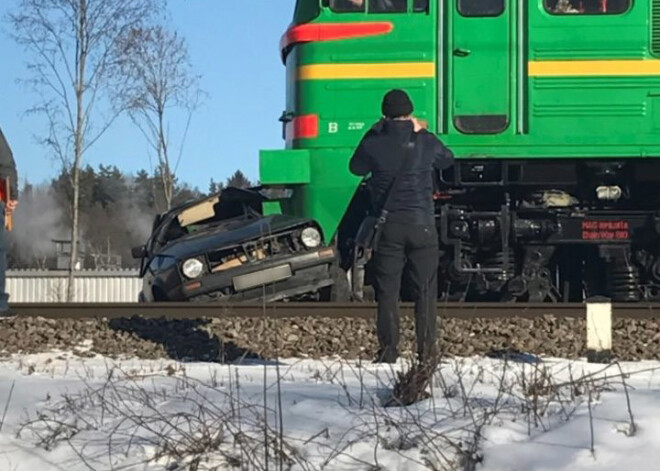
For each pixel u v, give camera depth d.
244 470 5.11
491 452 5.03
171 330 10.30
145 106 30.36
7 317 10.81
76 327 10.49
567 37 12.15
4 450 5.47
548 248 12.60
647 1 12.10
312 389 6.62
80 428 5.75
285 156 12.41
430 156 7.78
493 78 12.23
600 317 8.53
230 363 8.73
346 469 5.05
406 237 7.68
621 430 5.09
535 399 5.65
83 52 28.62
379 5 12.35
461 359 8.55
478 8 12.24
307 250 11.84
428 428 5.30
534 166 12.41
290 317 10.84
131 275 37.66
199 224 13.68
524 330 10.07
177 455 5.23
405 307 10.95
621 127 12.09
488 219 12.37
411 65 12.27
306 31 12.41
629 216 12.41
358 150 7.87
